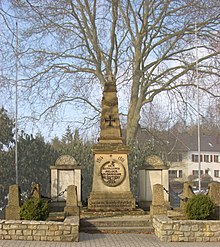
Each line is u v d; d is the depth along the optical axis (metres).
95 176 19.00
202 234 13.90
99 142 19.30
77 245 12.95
